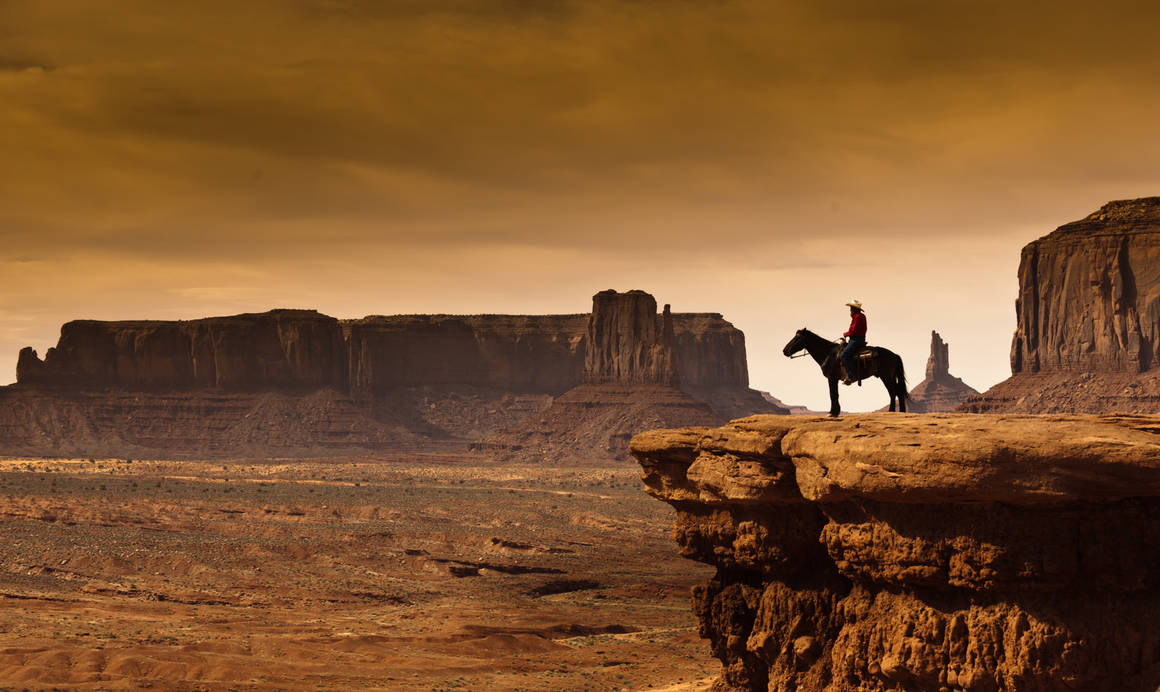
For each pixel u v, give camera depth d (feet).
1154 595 93.40
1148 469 88.99
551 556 447.83
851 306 111.75
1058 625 92.84
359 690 205.57
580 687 210.38
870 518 101.30
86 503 525.34
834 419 109.60
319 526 492.13
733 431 116.88
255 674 213.46
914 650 98.48
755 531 116.37
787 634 114.73
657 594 365.61
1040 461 90.84
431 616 308.81
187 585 368.48
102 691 197.47
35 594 332.80
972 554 94.68
